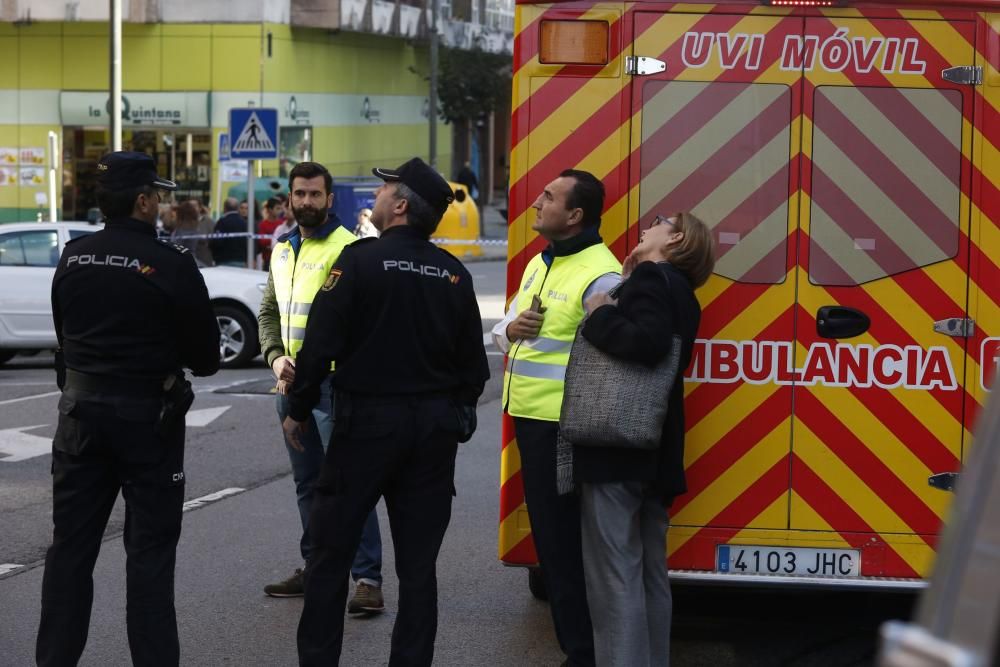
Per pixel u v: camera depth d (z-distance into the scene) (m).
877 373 5.21
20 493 8.91
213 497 8.79
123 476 4.94
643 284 4.67
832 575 5.28
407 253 4.89
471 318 5.01
